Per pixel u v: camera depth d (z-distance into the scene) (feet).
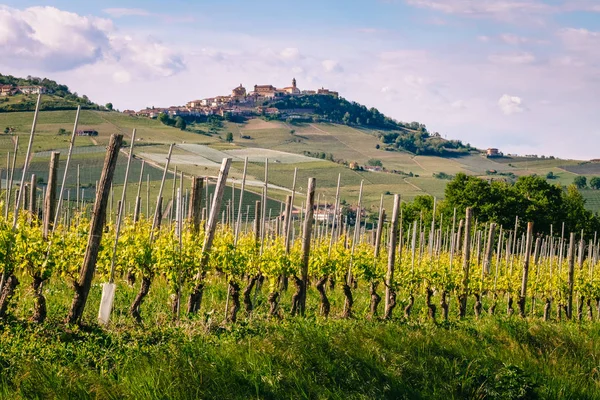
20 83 614.34
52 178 59.62
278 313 64.49
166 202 210.79
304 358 47.34
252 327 52.24
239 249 64.13
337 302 83.35
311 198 67.56
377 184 441.27
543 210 227.40
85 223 59.62
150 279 55.98
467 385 51.80
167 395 39.14
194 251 57.41
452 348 57.98
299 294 67.00
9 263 46.96
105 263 58.13
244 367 44.27
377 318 69.21
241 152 413.39
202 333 48.88
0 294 47.24
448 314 91.61
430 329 61.31
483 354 58.08
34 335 43.16
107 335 45.39
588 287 105.60
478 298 91.81
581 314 107.04
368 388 47.16
